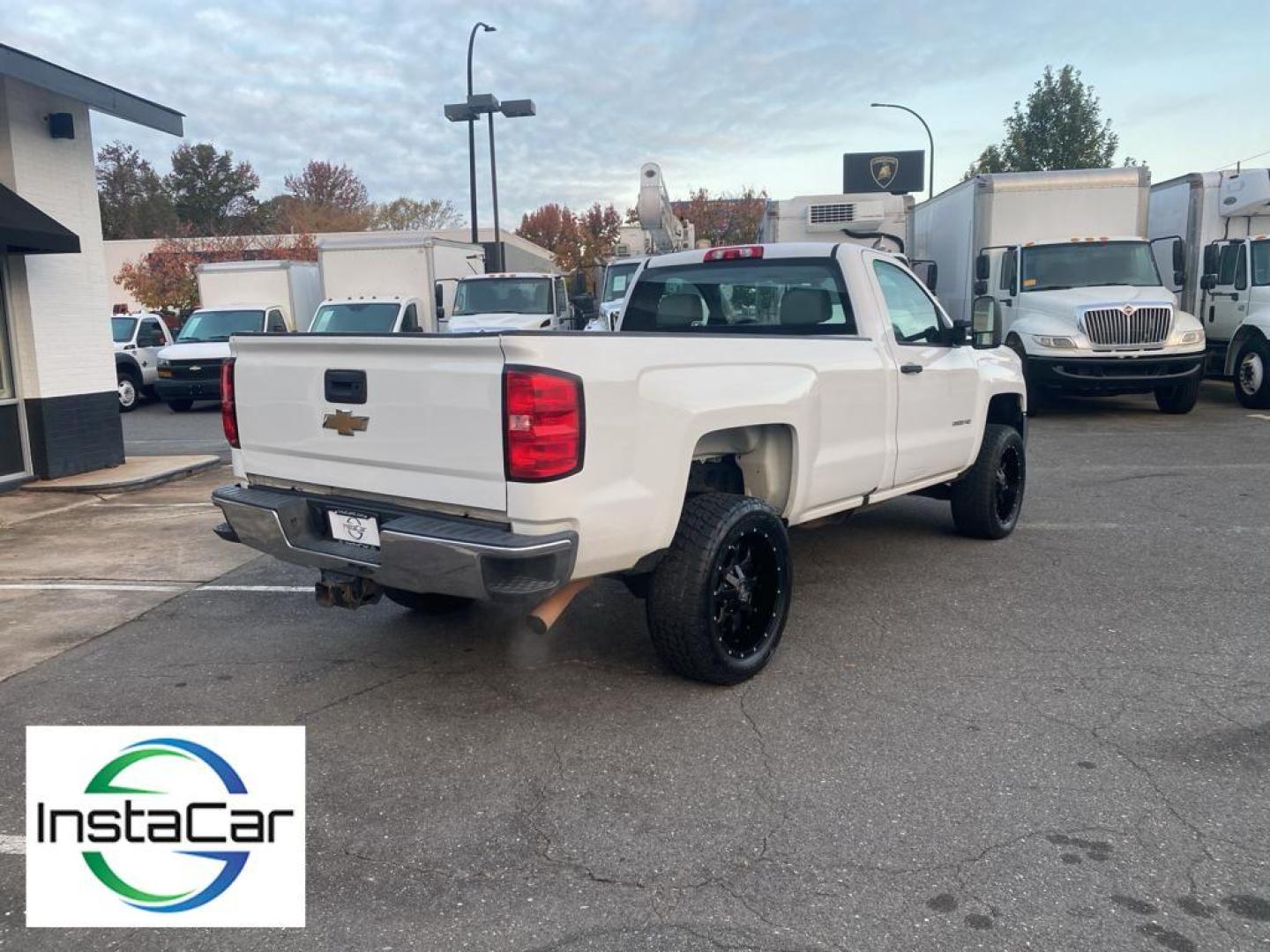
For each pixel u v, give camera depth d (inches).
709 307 244.8
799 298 229.8
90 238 421.7
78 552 289.1
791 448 190.5
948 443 247.3
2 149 382.6
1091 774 143.9
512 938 110.1
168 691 180.7
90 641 210.4
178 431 631.2
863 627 209.6
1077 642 198.7
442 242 757.3
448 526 152.3
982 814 133.6
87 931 113.1
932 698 171.9
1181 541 276.4
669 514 162.6
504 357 145.3
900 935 109.0
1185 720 161.2
